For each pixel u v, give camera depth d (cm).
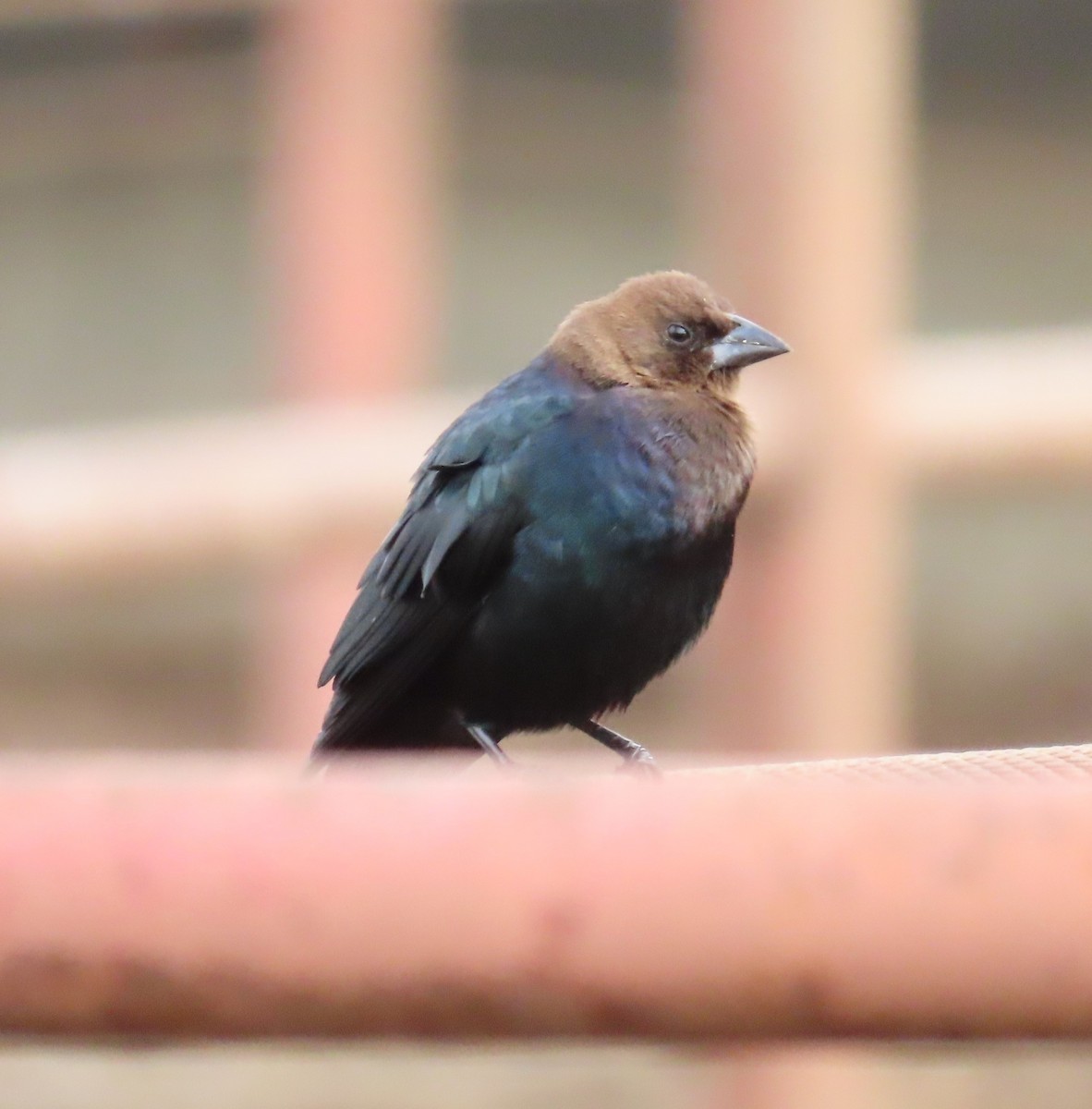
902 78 1218
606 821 305
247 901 304
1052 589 1983
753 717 1184
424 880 304
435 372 2027
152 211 2052
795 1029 305
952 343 1205
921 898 297
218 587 1923
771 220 1189
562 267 2091
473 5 2050
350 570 1216
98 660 1934
